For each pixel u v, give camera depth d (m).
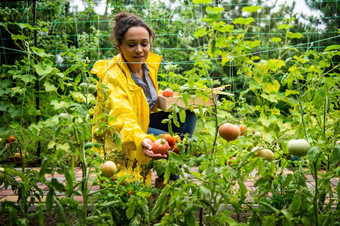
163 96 2.62
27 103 3.48
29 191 1.88
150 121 2.65
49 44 5.02
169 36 5.44
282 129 3.02
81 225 1.55
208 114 3.34
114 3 5.36
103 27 6.30
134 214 1.72
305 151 1.45
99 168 1.81
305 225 1.40
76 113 1.61
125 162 2.17
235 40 2.06
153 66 2.71
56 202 1.46
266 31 7.03
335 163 1.38
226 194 1.47
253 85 2.23
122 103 2.13
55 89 3.39
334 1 5.96
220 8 1.68
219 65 5.91
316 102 1.82
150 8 5.50
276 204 1.96
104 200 1.81
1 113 4.13
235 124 1.87
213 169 1.46
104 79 2.29
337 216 1.51
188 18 5.59
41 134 2.08
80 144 1.58
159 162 2.25
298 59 2.10
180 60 5.54
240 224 1.52
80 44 4.96
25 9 4.77
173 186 1.54
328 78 1.85
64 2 5.18
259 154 1.67
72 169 1.55
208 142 1.86
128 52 2.37
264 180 1.53
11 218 1.55
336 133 1.82
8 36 5.16
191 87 1.83
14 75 3.29
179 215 1.40
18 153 2.24
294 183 1.96
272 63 2.18
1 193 2.65
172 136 1.88
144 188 1.91
